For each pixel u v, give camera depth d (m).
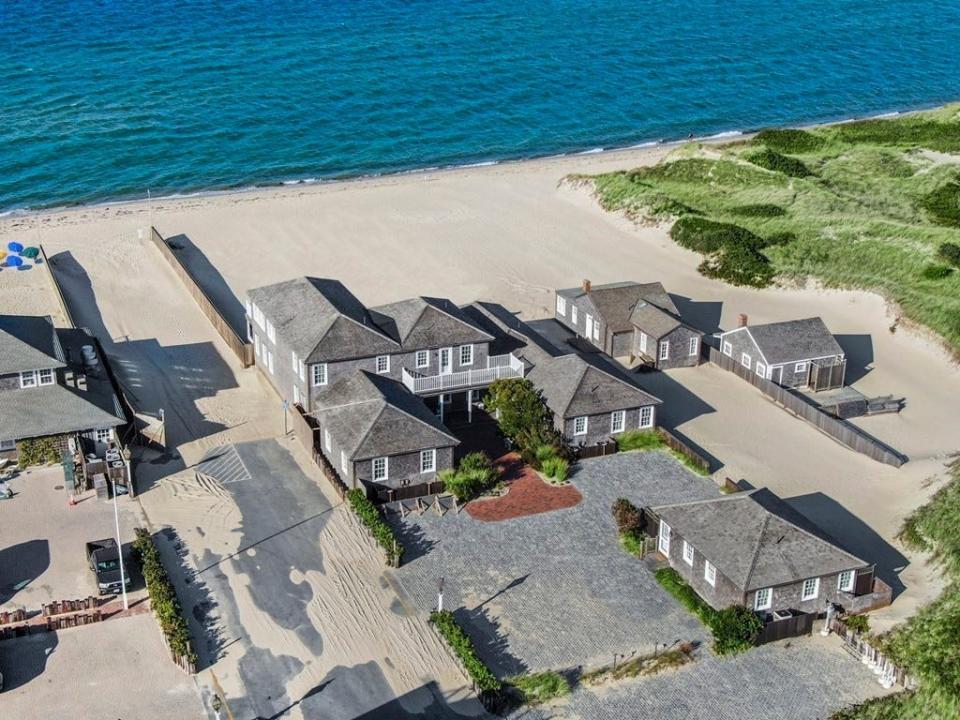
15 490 62.59
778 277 95.75
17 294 89.25
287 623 52.50
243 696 47.84
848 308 90.88
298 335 70.38
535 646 51.34
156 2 195.62
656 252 103.12
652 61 179.25
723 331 87.31
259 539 58.75
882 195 116.56
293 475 65.06
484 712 47.31
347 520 60.66
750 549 53.22
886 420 74.00
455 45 180.00
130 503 61.84
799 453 69.31
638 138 146.62
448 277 95.81
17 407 64.56
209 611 53.16
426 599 54.44
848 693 48.84
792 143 134.50
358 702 47.69
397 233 106.00
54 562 56.47
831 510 63.00
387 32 184.75
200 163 128.62
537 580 56.06
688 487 64.75
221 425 70.81
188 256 99.12
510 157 136.88
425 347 70.62
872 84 176.25
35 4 191.38
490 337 72.06
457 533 59.72
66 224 106.44
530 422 67.25
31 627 51.22
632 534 58.84
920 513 62.03
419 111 150.38
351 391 66.50
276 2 199.12
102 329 84.25
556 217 111.81
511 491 63.75
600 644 51.59
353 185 122.06
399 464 62.53
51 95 148.00
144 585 55.12
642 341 80.81
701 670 50.06
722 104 162.25
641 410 69.38
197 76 158.38
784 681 49.47
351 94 154.75
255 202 113.94
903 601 54.88
